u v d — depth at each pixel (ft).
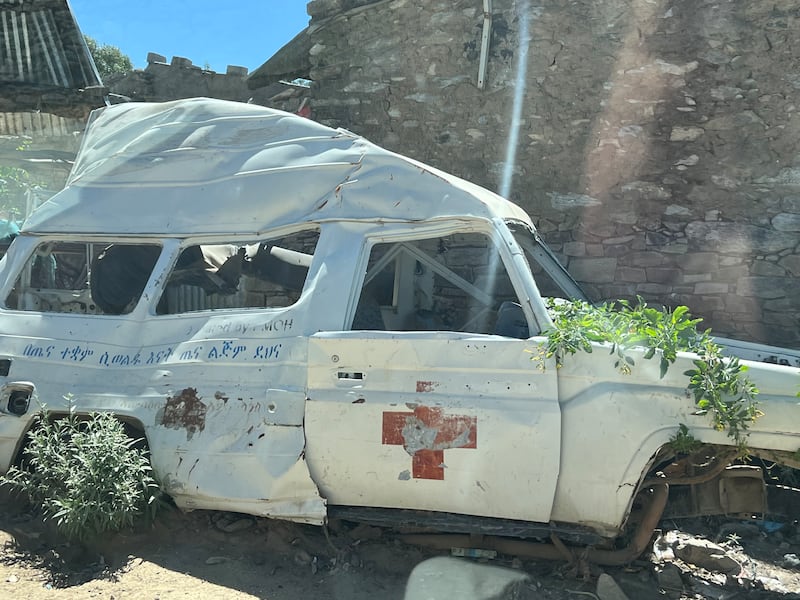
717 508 11.54
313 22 27.45
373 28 26.22
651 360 10.53
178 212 13.62
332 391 11.28
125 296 14.83
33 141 32.19
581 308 11.87
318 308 11.87
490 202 12.92
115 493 11.36
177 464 11.83
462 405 10.76
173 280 14.06
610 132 23.49
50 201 14.70
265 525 12.55
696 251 22.74
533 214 24.39
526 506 10.58
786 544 14.10
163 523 12.37
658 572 11.70
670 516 11.78
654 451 10.34
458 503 10.84
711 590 11.62
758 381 10.40
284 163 13.37
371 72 26.32
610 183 23.57
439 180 12.35
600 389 10.52
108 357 12.87
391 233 12.26
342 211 12.59
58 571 10.93
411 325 15.93
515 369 10.74
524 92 24.36
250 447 11.44
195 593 10.34
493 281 15.47
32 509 12.90
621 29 23.29
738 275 22.33
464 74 25.07
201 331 12.48
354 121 26.63
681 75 22.75
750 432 10.28
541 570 11.68
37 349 13.21
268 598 10.39
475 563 11.69
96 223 14.02
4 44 29.35
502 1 24.43
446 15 25.16
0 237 19.94
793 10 21.61
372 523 11.42
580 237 23.90
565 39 23.84
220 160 13.87
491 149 24.82
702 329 22.61
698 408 10.33
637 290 23.26
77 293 15.72
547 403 10.57
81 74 29.78
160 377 12.36
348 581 11.00
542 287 16.71
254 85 29.25
